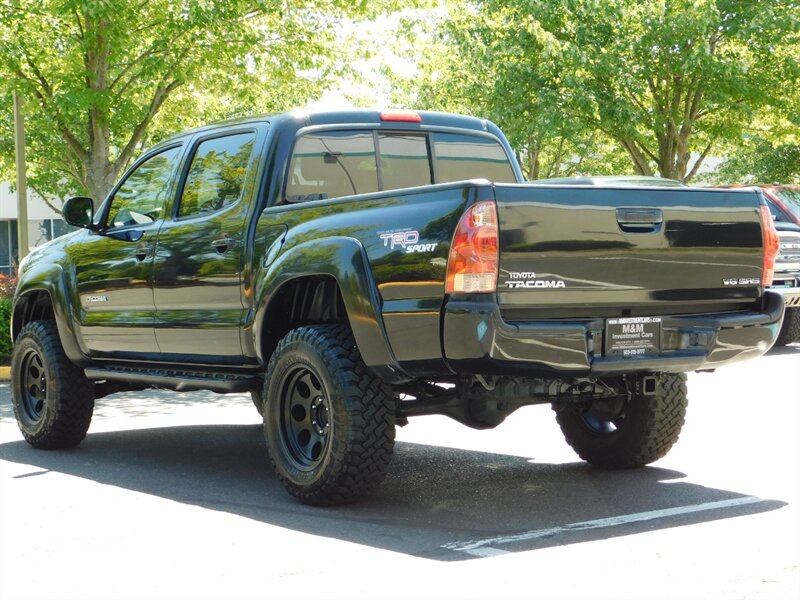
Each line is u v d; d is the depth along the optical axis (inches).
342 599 167.9
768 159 1567.4
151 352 290.2
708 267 231.0
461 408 240.8
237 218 259.8
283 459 238.7
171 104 940.0
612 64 1038.4
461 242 203.3
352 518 223.8
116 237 298.8
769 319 238.1
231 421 380.5
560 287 210.5
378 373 221.5
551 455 298.7
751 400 402.6
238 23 737.6
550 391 234.8
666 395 262.5
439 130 288.0
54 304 314.8
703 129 1138.0
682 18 1013.2
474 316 201.6
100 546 204.1
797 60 1058.7
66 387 312.7
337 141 268.2
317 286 244.8
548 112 1057.5
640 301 221.8
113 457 305.9
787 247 575.2
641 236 220.1
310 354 229.3
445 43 1125.1
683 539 201.8
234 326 258.4
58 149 1202.6
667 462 283.9
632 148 1144.2
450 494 247.8
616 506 232.1
